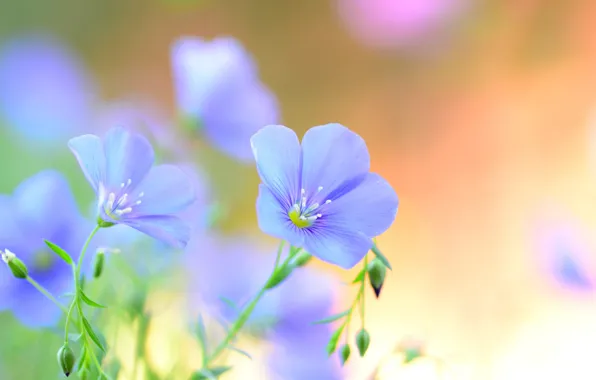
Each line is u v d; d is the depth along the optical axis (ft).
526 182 3.14
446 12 3.43
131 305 1.41
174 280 1.53
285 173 1.33
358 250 1.30
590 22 3.33
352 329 1.64
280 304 1.47
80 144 1.30
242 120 1.62
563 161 3.17
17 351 1.53
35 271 1.41
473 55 3.44
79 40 3.63
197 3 3.67
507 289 2.16
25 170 2.39
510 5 3.40
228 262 1.52
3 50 2.72
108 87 3.57
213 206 1.55
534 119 3.31
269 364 1.47
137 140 1.34
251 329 1.47
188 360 1.49
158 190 1.34
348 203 1.34
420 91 3.50
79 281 1.31
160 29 3.67
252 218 2.72
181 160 1.60
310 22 3.65
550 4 3.36
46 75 2.63
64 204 1.43
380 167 3.40
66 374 1.27
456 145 3.36
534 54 3.37
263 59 3.65
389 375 1.60
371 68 3.57
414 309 2.49
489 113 3.35
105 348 1.32
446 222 3.06
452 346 2.06
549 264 1.84
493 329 2.09
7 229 1.41
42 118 2.52
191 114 1.61
